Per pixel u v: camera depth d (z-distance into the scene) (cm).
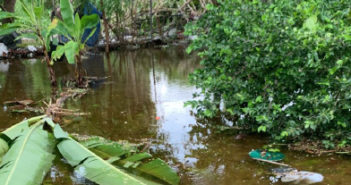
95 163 234
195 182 228
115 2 1014
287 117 292
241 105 339
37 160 238
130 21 1232
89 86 546
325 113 248
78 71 545
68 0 538
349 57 253
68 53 520
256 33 287
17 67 789
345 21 305
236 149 280
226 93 317
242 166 249
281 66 289
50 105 414
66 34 580
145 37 1230
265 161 253
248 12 319
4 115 395
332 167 238
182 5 1254
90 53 1038
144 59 884
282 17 295
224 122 348
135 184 206
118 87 532
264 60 280
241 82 306
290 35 270
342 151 259
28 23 590
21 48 1074
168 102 430
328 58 264
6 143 267
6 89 538
